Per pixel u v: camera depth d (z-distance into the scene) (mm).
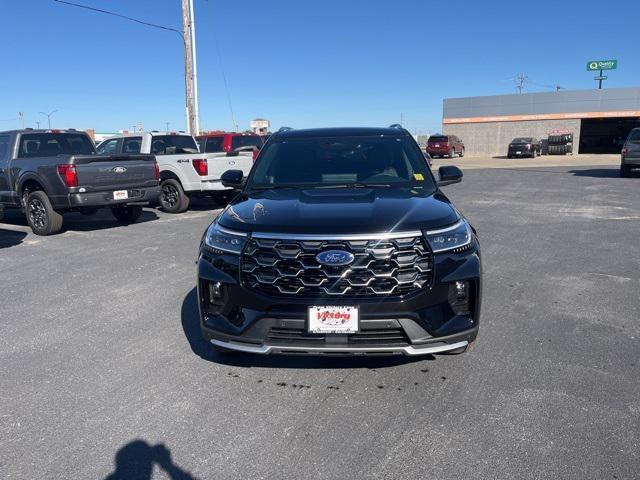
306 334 3104
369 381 3494
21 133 9625
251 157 12414
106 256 7355
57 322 4711
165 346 4125
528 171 24047
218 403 3242
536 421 2984
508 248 7520
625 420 2980
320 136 4902
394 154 4594
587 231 8859
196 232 9156
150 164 9969
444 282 3111
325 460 2668
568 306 4949
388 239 3053
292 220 3232
